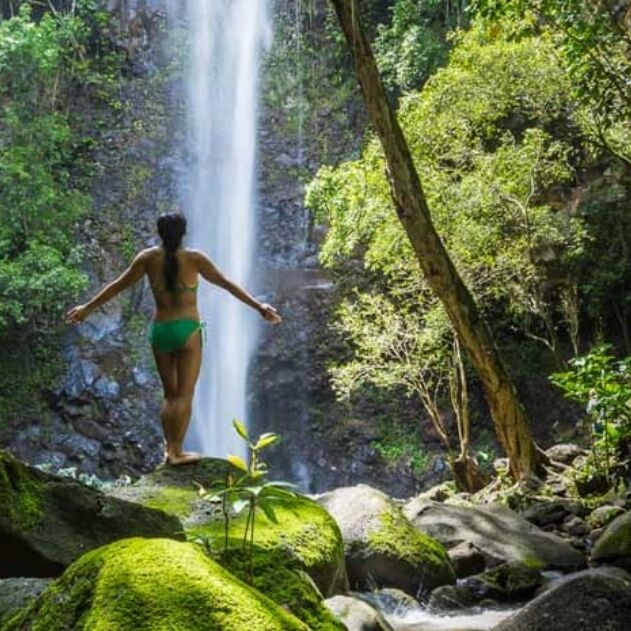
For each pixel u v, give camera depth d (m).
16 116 19.67
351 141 22.47
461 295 9.41
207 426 20.78
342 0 8.87
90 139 22.30
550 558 6.30
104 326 20.23
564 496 9.34
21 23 20.09
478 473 11.60
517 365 17.70
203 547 3.77
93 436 19.23
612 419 9.02
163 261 5.49
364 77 8.93
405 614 5.18
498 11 9.42
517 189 12.00
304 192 22.20
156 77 23.52
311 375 20.36
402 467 18.66
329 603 3.88
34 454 18.95
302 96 23.22
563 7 9.16
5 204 19.08
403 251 12.17
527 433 9.83
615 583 3.29
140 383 19.78
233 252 22.28
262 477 3.22
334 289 20.77
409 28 19.89
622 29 9.38
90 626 2.21
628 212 15.84
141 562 2.35
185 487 5.37
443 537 6.45
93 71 23.03
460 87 11.57
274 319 5.49
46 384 19.61
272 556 3.89
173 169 22.69
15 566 3.91
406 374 13.27
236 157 23.08
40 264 18.48
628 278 16.39
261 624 2.25
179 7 24.23
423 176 11.71
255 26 24.12
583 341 17.58
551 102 11.85
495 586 5.60
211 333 21.33
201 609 2.25
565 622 3.22
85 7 23.14
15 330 19.94
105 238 21.33
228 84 23.69
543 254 15.41
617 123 11.46
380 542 5.64
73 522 4.08
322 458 19.62
